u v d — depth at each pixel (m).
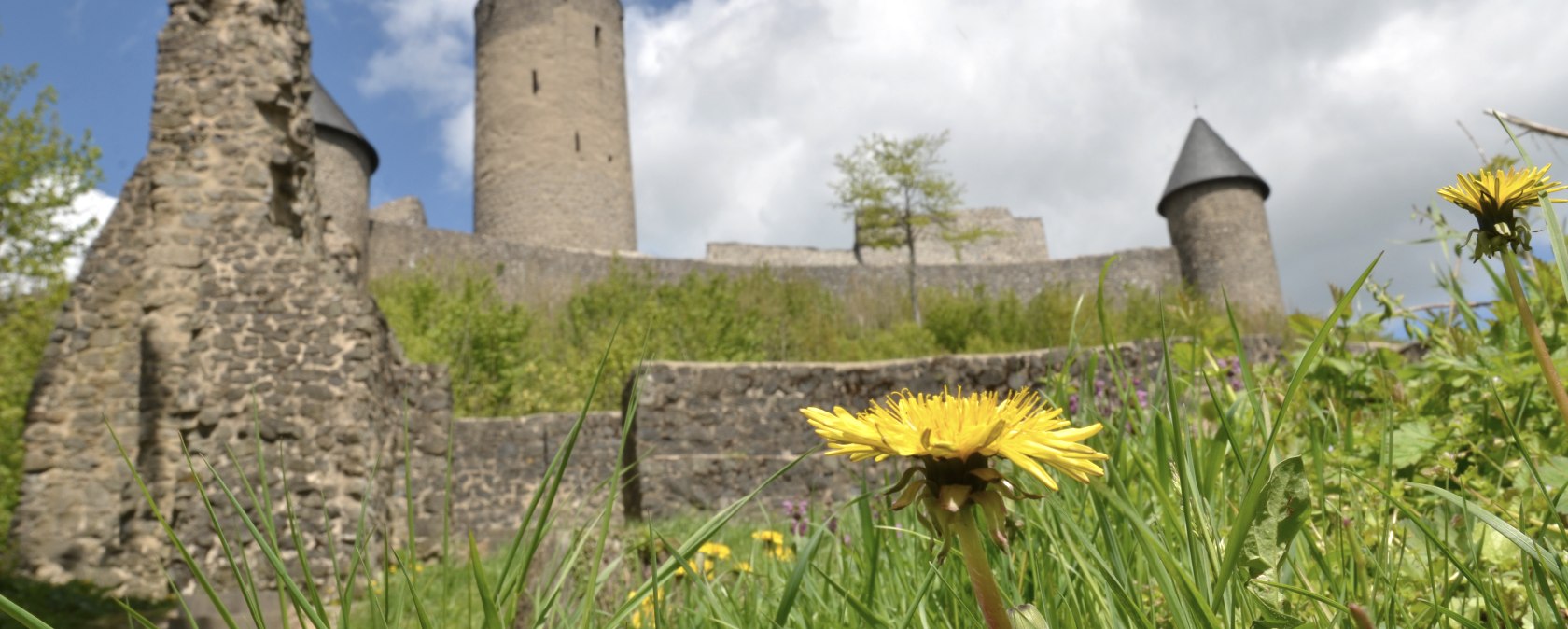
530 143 35.03
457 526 12.97
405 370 12.27
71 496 9.86
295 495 9.20
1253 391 1.12
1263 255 35.66
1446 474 1.39
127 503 9.18
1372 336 2.41
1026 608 0.66
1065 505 1.36
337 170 27.94
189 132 10.47
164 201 10.17
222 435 9.38
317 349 9.80
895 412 0.67
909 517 1.72
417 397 12.30
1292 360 2.40
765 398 10.99
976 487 0.63
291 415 9.50
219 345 9.62
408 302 22.92
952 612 1.27
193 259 10.05
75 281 10.45
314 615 0.88
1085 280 34.69
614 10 38.09
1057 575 1.25
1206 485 1.00
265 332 9.76
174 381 9.69
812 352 23.83
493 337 19.83
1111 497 0.89
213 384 9.50
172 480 9.35
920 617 1.23
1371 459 1.71
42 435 10.00
